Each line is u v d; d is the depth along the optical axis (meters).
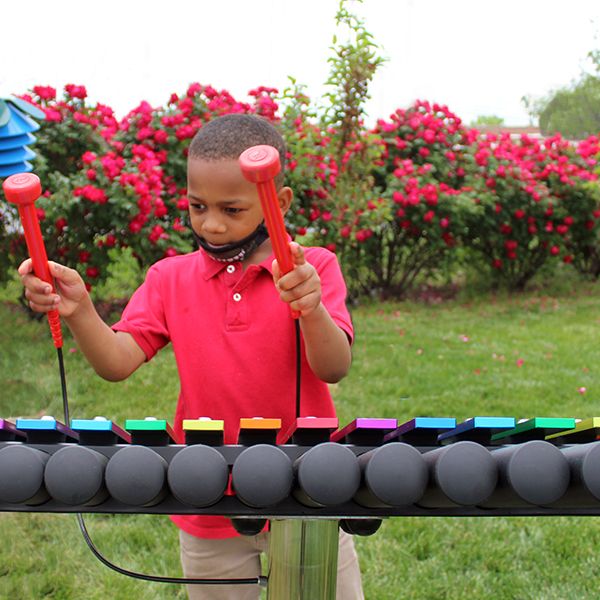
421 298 8.84
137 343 1.77
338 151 7.14
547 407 4.84
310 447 1.14
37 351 5.73
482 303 8.55
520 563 3.07
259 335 1.73
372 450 1.07
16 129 1.42
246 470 1.00
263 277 1.74
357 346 6.27
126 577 2.97
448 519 3.39
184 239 6.53
